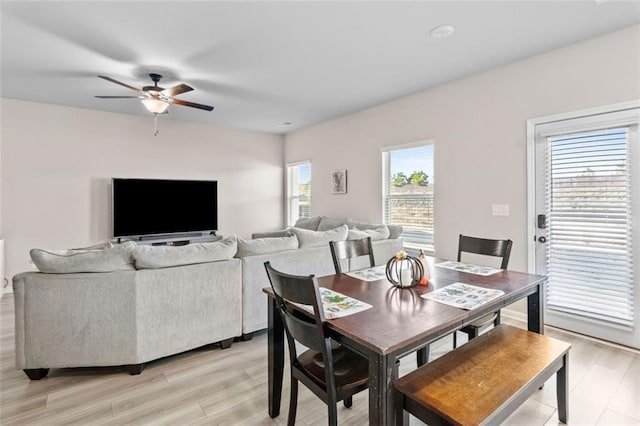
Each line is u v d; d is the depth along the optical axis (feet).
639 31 8.42
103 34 8.84
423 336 4.28
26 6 7.54
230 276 9.04
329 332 4.66
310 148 20.12
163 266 8.09
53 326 7.35
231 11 7.82
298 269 10.37
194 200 18.70
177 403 6.68
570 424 5.90
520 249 10.82
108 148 16.65
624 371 7.68
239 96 14.25
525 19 8.22
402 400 4.43
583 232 9.50
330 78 12.17
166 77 11.89
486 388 4.48
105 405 6.61
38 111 14.98
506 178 11.12
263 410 6.47
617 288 8.94
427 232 14.05
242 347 9.23
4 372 7.84
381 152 15.65
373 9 7.78
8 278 14.35
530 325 6.94
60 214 15.52
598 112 9.11
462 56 10.36
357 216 17.07
